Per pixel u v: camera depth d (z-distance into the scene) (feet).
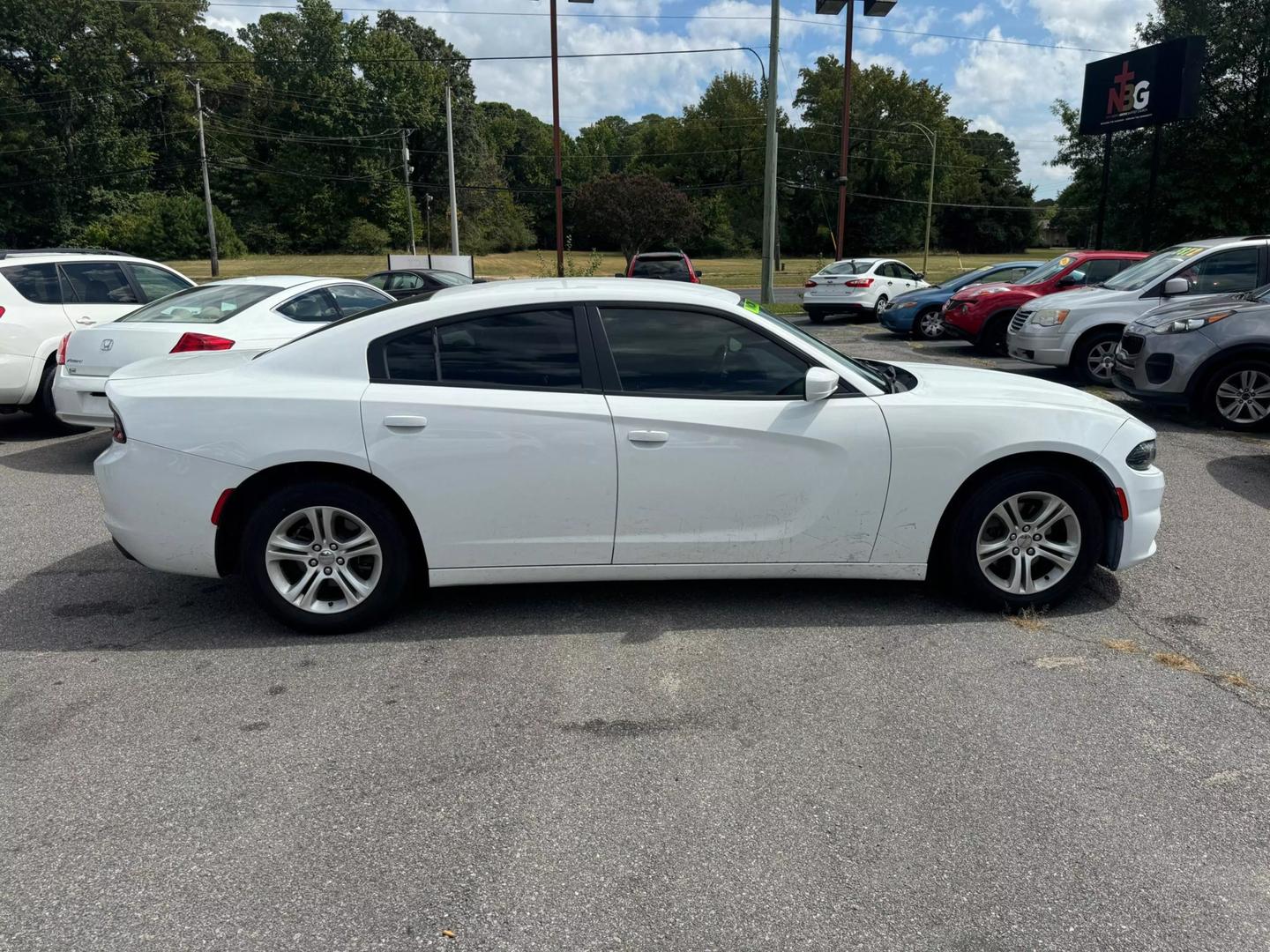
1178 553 16.57
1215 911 7.52
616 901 7.67
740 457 12.85
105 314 28.43
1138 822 8.72
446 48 296.10
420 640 13.05
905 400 13.25
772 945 7.15
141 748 10.18
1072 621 13.52
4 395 26.45
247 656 12.59
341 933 7.30
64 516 19.65
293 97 258.57
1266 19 82.69
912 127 268.21
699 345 13.10
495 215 302.25
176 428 12.51
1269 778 9.43
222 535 12.93
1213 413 27.20
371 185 264.31
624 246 194.70
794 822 8.74
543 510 12.84
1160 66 63.31
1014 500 13.34
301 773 9.66
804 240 306.14
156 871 8.10
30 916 7.51
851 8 69.00
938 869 8.05
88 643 13.05
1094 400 14.29
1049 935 7.24
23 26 189.47
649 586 15.06
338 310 25.63
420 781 9.50
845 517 13.15
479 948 7.14
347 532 13.14
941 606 14.12
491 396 12.63
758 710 10.94
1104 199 69.36
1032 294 42.93
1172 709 10.91
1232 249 32.81
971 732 10.41
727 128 305.32
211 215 175.52
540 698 11.30
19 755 10.03
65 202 202.18
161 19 252.01
